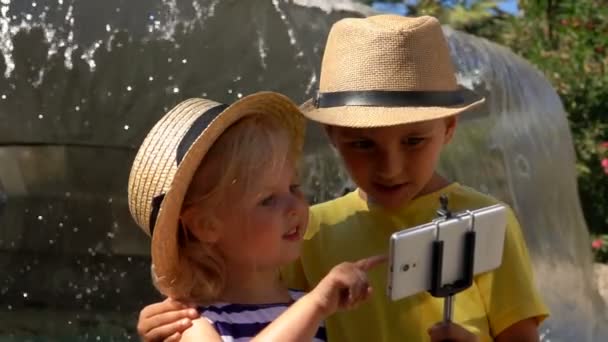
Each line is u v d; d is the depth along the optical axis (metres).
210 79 3.85
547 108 4.70
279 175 1.94
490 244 1.88
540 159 4.54
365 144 2.07
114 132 3.93
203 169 1.91
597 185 6.87
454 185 2.18
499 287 2.06
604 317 4.71
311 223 2.23
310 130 3.86
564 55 7.43
